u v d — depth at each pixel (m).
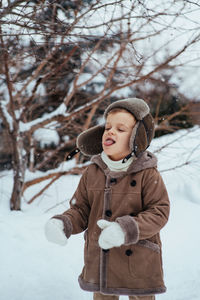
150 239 1.80
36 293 2.38
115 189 1.85
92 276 1.80
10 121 4.17
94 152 2.20
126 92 4.82
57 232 1.70
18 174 4.10
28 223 3.31
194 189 4.71
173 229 3.63
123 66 3.71
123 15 2.81
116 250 1.77
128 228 1.56
